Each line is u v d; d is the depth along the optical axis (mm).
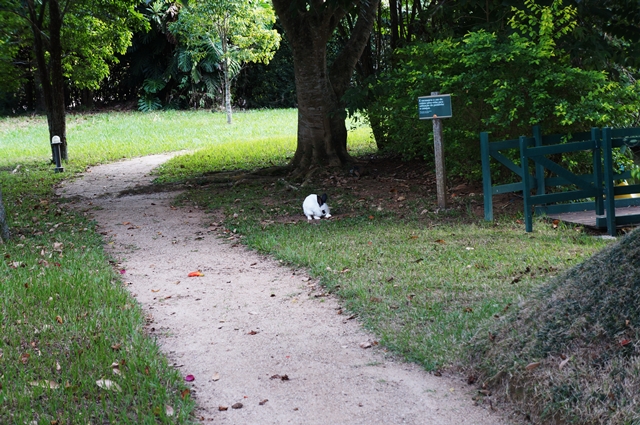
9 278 7613
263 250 9219
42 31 21109
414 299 6602
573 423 3926
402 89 13055
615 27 12883
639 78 14328
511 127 11961
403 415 4414
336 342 5730
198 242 10125
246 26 32156
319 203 11438
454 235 9414
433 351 5289
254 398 4730
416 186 13664
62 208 13375
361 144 21359
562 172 9562
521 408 4289
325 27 15133
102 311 6445
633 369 3906
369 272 7645
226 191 14523
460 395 4641
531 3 11750
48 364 5109
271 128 30156
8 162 21953
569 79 10836
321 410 4523
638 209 10484
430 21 15523
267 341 5836
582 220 9984
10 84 23172
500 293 6598
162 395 4574
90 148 24891
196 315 6652
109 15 22672
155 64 42406
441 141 11289
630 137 9266
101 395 4512
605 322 4273
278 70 43094
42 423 4121
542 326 4609
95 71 24141
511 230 9664
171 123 33438
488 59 11406
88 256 8984
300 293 7203
